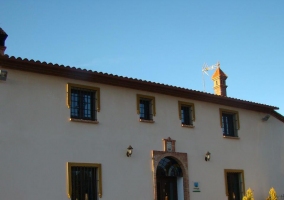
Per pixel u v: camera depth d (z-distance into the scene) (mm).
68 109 16594
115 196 17078
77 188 16250
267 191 23297
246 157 22844
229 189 21641
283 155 25062
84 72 16984
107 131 17547
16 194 14633
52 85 16406
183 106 20875
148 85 19094
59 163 15867
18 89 15523
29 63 15578
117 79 18016
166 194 19406
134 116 18609
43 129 15781
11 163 14781
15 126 15164
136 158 18156
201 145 20828
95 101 17578
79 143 16594
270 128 24906
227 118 22906
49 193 15359
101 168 16953
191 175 19969
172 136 19734
